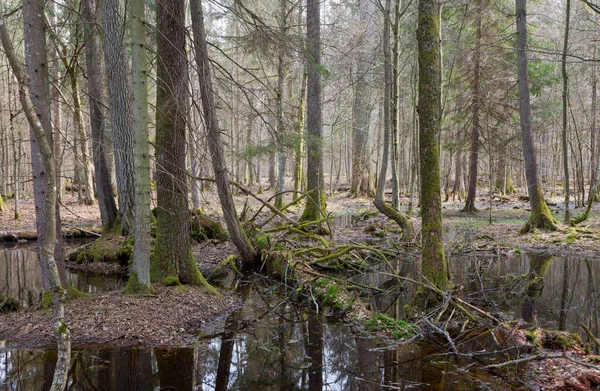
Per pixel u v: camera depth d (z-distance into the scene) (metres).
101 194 13.38
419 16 7.02
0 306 7.22
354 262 11.55
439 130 7.27
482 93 19.89
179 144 8.07
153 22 11.79
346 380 5.35
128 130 12.69
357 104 28.48
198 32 8.12
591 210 21.56
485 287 9.57
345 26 24.69
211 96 8.10
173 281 8.17
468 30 21.52
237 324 7.35
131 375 5.29
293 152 12.81
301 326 7.38
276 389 5.10
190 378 5.33
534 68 20.73
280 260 10.77
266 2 14.84
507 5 23.22
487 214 21.84
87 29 9.98
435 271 7.35
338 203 27.11
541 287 9.57
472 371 5.45
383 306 8.52
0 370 5.21
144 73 6.85
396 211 14.47
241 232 11.00
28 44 6.29
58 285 3.63
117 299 7.17
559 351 5.80
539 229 15.86
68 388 4.91
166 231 8.27
